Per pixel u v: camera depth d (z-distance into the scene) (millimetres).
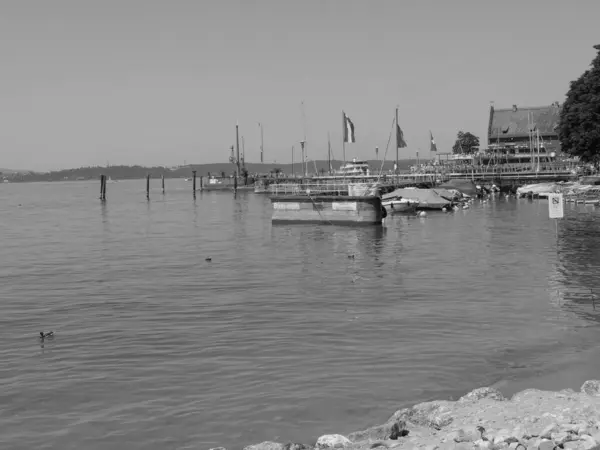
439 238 59250
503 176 153125
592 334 24625
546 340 23953
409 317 28000
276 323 27297
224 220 88375
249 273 41031
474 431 13805
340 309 29875
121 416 17359
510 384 19188
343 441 14289
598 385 17500
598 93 95125
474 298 31844
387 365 21297
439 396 18438
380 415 17156
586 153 98062
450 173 160500
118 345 24266
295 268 42844
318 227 71938
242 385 19594
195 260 47656
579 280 35719
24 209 132875
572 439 12688
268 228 72875
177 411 17625
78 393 19125
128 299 33156
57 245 60531
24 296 34438
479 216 84625
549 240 54969
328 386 19375
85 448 15484
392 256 47844
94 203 157125
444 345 23578
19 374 20953
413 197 99188
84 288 36656
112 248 57031
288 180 174625
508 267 41000
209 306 31016
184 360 22203
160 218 96250
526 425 14219
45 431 16469
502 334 24953
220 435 16094
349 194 72938
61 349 23828
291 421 16859
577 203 99938
